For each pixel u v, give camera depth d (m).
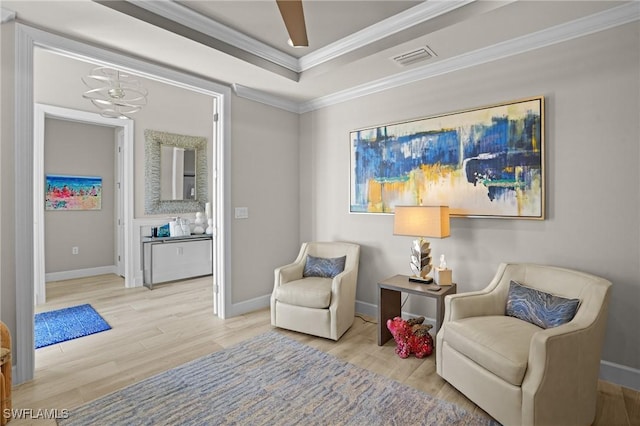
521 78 2.57
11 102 2.17
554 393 1.66
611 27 2.21
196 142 5.60
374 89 3.43
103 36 2.42
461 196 2.88
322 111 3.96
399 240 3.34
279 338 3.00
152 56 2.76
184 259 5.23
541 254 2.52
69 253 5.41
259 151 3.80
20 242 2.22
